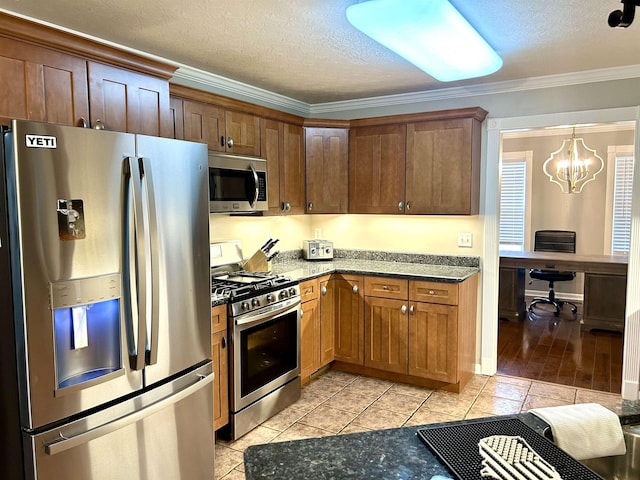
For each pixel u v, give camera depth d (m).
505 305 5.82
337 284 3.95
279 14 2.31
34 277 1.70
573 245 6.61
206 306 2.42
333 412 3.29
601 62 3.20
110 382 1.94
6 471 1.83
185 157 2.26
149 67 2.37
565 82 3.53
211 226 3.55
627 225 6.53
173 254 2.20
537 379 3.89
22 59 1.88
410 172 3.89
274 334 3.21
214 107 3.13
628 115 3.37
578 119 3.52
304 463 1.13
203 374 2.42
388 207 4.01
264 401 3.13
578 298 6.93
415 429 1.29
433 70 2.81
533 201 7.09
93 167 1.85
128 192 1.96
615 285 5.19
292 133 3.93
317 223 4.67
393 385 3.77
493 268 3.91
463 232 4.01
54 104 1.99
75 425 1.84
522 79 3.63
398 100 4.15
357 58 3.04
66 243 1.78
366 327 3.85
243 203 3.29
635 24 2.46
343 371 4.07
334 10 2.27
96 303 1.90
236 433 2.90
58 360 1.80
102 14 2.31
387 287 3.72
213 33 2.58
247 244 3.90
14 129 1.63
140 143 2.03
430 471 1.08
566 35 2.65
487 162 3.88
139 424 2.07
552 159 6.89
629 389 3.48
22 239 1.66
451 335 3.49
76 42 2.02
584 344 4.84
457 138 3.68
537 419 1.33
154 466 2.15
